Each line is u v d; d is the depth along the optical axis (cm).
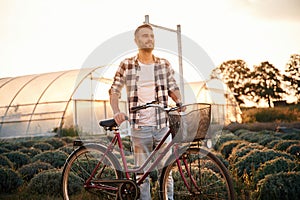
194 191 370
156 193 472
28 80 1834
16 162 760
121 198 376
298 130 1272
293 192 441
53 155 753
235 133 1399
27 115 1688
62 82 1745
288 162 525
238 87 2664
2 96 1783
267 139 919
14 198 536
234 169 583
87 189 396
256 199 461
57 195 534
